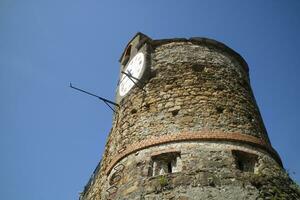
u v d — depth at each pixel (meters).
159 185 11.22
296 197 11.84
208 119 13.07
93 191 16.27
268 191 11.16
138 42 17.67
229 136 12.42
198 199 10.51
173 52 16.14
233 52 16.95
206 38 16.66
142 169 12.00
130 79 16.38
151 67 15.76
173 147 12.20
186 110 13.48
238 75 15.93
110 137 16.34
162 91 14.56
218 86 14.61
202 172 11.23
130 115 14.67
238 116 13.62
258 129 13.81
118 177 12.70
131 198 11.36
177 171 11.58
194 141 12.25
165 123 13.22
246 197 10.69
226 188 10.82
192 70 15.16
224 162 11.59
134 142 13.27
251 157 12.26
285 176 12.34
